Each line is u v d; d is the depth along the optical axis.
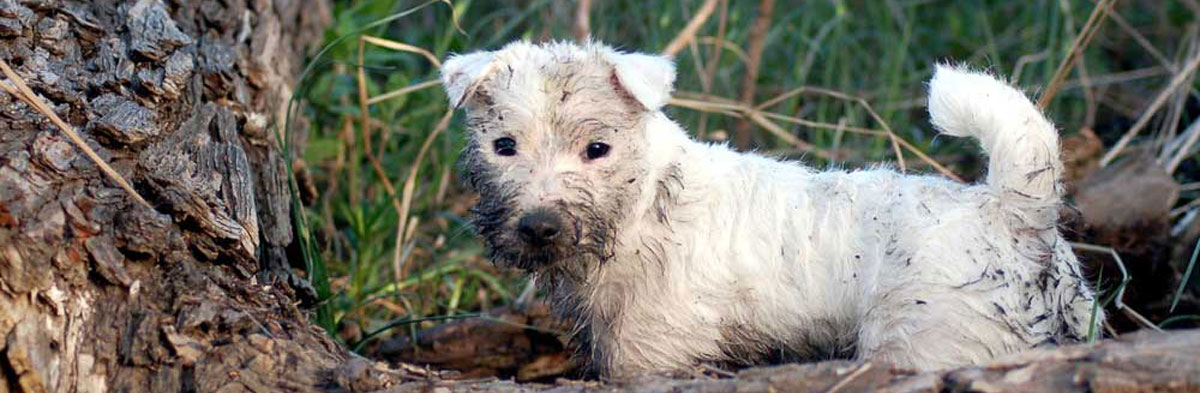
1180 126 6.65
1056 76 5.18
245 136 4.79
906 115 6.91
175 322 3.51
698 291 3.99
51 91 3.99
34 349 3.38
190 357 3.44
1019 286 3.66
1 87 3.71
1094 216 5.31
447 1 5.20
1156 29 7.62
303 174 5.49
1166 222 5.29
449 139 6.35
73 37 4.44
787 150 6.23
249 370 3.46
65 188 3.60
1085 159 5.97
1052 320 3.72
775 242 3.97
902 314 3.68
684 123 6.66
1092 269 5.25
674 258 4.00
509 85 3.96
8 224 3.40
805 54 7.51
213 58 4.86
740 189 4.08
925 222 3.75
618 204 3.95
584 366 4.41
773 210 4.01
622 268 4.02
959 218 3.73
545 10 7.51
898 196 3.88
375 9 6.47
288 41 5.86
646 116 4.05
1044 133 3.73
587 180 3.87
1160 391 2.91
